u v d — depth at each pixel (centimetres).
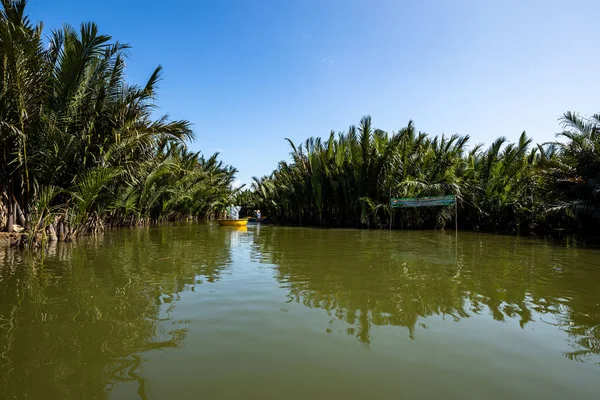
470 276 496
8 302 360
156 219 2252
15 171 882
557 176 1235
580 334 278
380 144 1747
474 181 1641
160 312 329
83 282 452
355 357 236
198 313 326
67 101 907
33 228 780
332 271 534
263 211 3653
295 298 378
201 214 3241
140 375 211
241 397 188
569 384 203
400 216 1742
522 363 228
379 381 205
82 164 966
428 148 1725
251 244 948
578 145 1159
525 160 1559
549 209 1150
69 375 211
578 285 441
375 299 373
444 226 1677
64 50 875
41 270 537
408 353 242
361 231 1551
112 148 1000
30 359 231
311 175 2153
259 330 284
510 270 545
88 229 1172
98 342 259
